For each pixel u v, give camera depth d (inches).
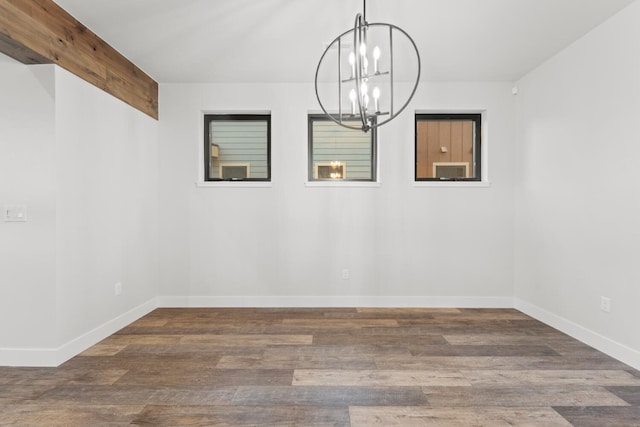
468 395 87.2
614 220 109.7
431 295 167.2
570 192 129.0
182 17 110.3
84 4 103.2
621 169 107.1
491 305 166.6
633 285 103.1
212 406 82.3
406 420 76.8
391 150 166.2
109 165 130.8
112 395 87.3
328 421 76.4
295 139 166.7
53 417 78.0
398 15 108.6
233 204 167.6
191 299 167.8
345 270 167.2
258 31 118.9
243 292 167.9
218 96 167.0
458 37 122.6
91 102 120.0
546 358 109.2
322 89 166.7
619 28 107.4
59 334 105.8
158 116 166.7
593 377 96.7
